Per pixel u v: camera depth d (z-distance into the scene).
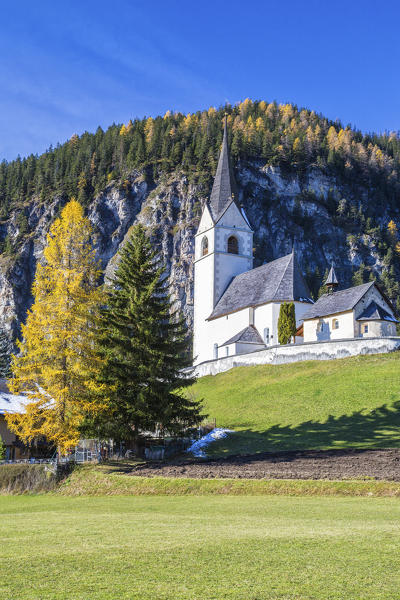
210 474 29.50
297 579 10.73
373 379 50.50
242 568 11.53
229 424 48.53
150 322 39.88
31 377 37.00
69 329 37.50
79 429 37.72
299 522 16.97
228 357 68.94
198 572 11.32
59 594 10.13
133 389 39.34
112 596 9.97
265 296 75.56
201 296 91.75
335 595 9.82
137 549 13.38
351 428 41.66
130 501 26.45
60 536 15.65
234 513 19.75
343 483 24.50
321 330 64.75
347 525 16.06
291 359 61.25
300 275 75.62
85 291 38.69
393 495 22.81
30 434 36.81
